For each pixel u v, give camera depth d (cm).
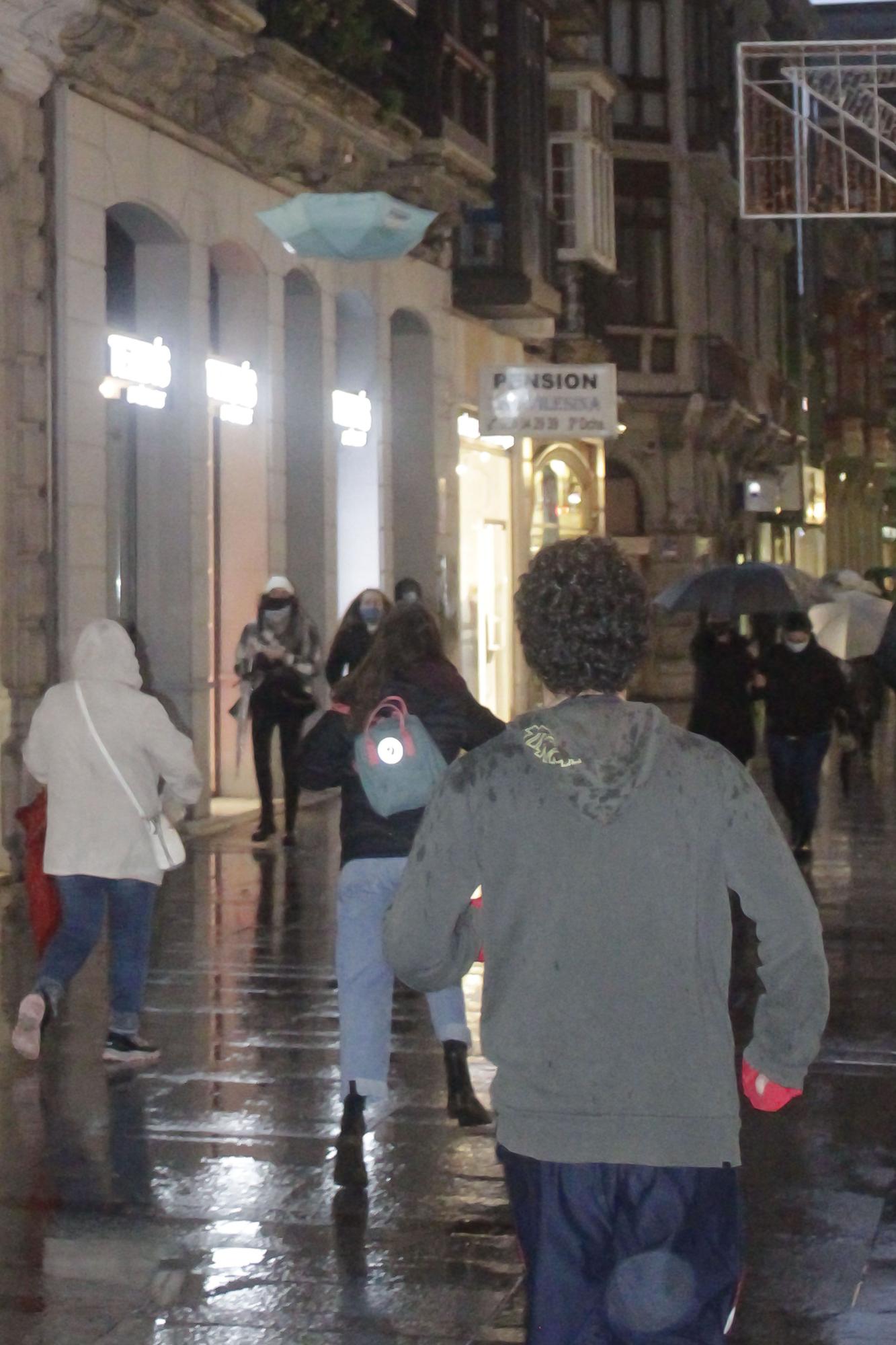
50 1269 802
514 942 461
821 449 8419
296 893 1875
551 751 463
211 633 2556
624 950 454
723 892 464
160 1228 853
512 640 4028
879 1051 1202
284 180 2744
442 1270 797
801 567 7762
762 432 6412
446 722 950
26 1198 898
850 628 2484
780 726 2130
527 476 4112
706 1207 457
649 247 5556
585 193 4406
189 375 2436
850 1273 793
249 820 2541
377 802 931
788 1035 470
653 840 457
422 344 3391
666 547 5606
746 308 6456
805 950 461
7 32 1962
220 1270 799
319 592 2889
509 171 3538
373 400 3145
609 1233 455
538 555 488
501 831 463
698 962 458
